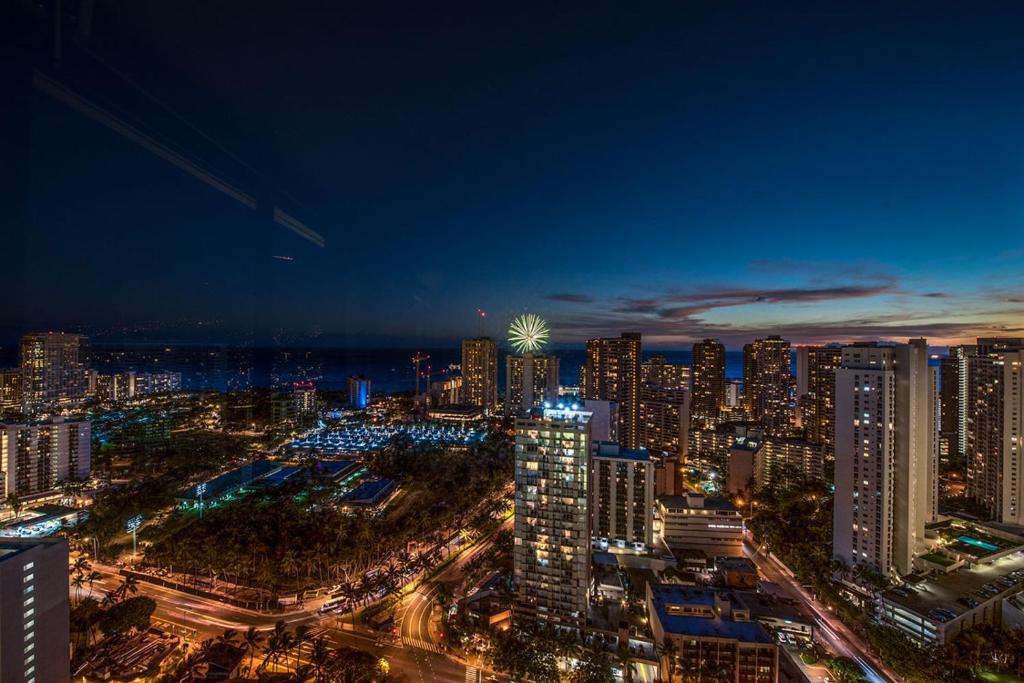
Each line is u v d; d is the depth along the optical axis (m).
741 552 154.00
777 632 107.25
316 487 181.38
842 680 95.38
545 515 108.75
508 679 93.25
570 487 107.31
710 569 141.88
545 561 108.69
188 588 122.44
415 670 95.38
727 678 91.94
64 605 67.94
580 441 106.75
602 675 90.31
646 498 146.88
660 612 103.44
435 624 111.50
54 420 157.88
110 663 90.00
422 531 158.12
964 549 126.88
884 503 122.62
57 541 67.38
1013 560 126.62
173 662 92.56
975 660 92.62
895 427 124.00
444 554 149.25
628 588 127.19
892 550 123.88
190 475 158.25
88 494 155.00
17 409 149.25
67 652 68.50
